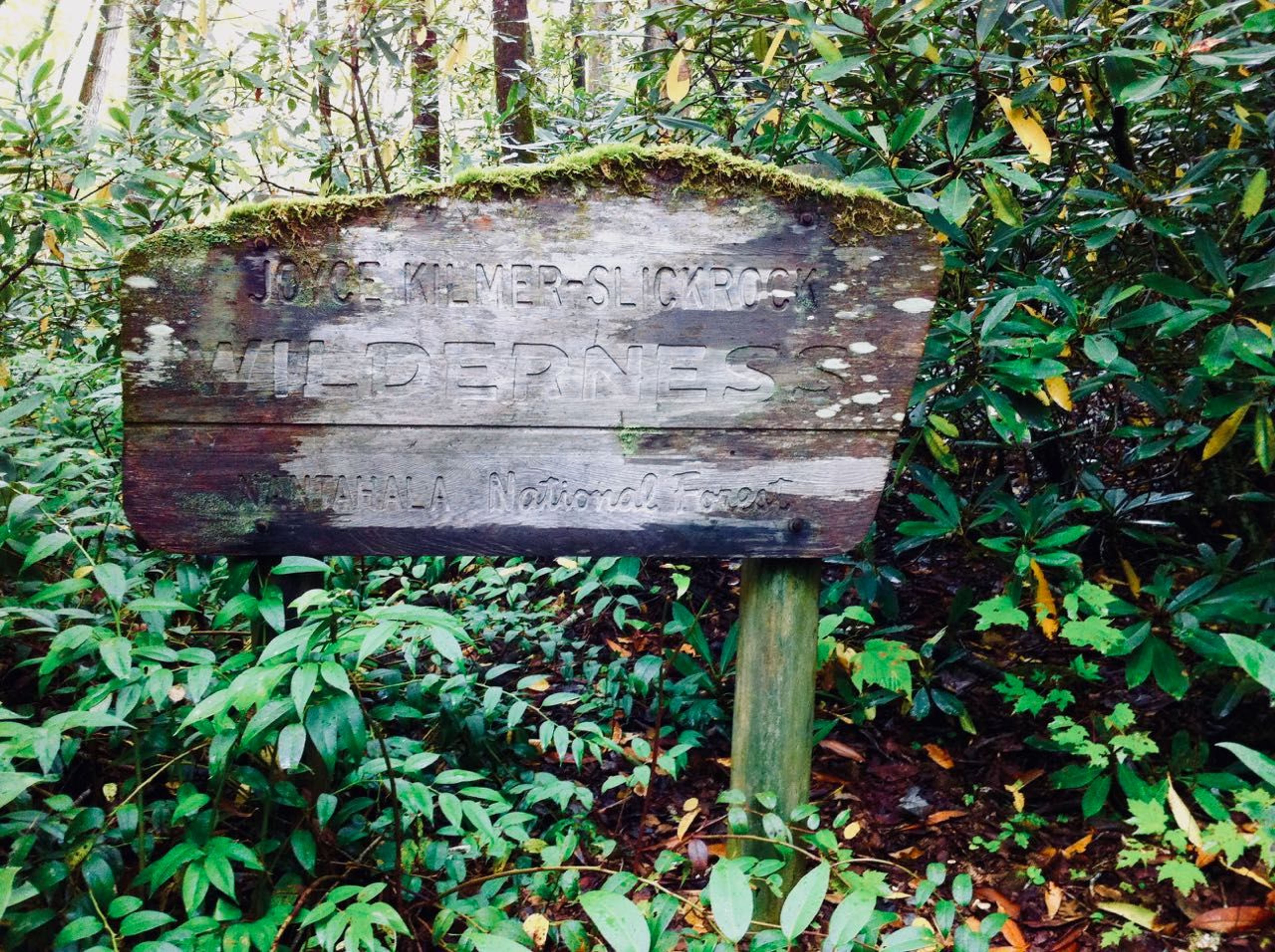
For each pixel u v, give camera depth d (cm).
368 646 131
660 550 168
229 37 363
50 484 207
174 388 156
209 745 170
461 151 389
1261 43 187
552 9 631
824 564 268
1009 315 205
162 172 264
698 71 267
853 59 187
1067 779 196
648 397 163
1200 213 213
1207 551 208
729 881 127
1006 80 203
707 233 158
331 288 156
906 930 147
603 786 204
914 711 224
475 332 159
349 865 170
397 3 347
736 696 183
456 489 164
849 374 164
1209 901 173
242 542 162
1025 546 203
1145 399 210
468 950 151
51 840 157
